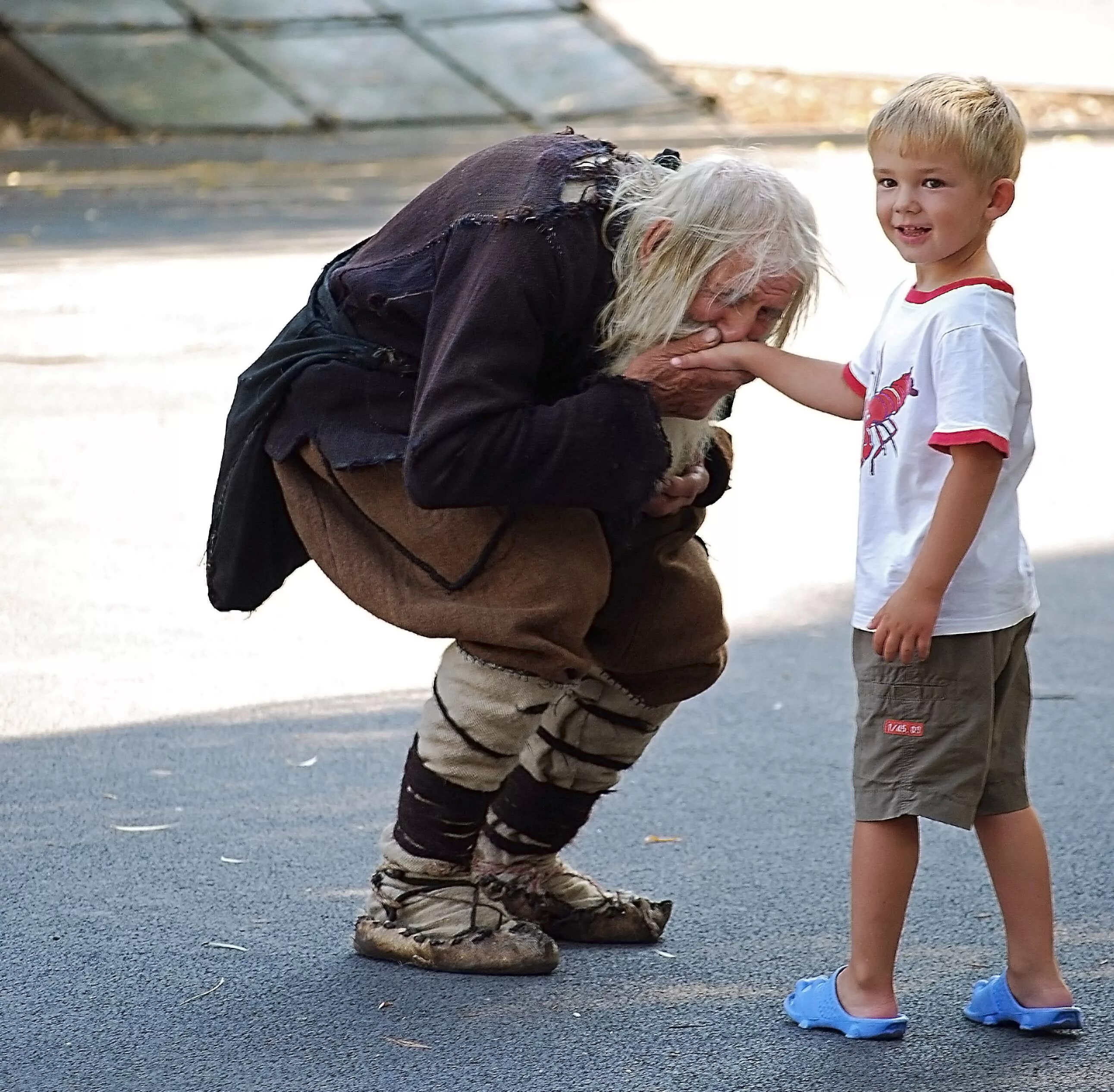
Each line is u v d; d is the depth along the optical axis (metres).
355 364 9.05
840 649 15.66
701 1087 8.23
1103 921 10.19
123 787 12.23
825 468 21.84
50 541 18.19
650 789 12.46
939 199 8.39
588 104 58.53
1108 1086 8.25
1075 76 61.91
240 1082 8.25
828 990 8.85
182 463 21.11
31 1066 8.38
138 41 58.34
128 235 38.41
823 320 29.03
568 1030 8.82
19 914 10.17
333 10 61.69
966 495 8.22
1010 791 8.82
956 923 10.20
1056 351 28.11
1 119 53.69
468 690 9.09
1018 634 8.76
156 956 9.64
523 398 8.43
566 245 8.51
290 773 12.56
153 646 15.36
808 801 12.23
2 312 29.50
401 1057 8.51
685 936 10.05
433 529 8.87
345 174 50.31
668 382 8.70
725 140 55.66
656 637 9.43
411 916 9.56
